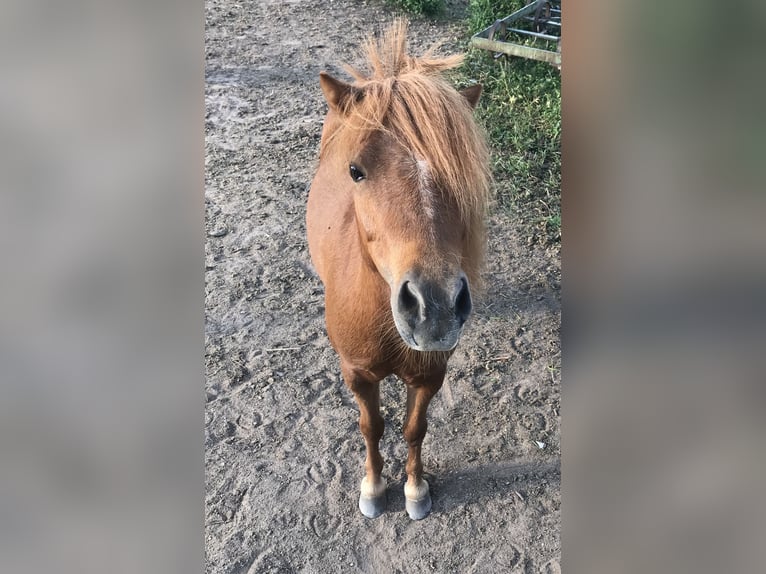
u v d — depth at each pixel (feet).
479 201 6.16
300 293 13.70
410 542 9.09
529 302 13.30
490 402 11.15
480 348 12.26
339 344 7.69
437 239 5.57
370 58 6.94
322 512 9.51
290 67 24.29
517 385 11.46
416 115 5.65
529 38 23.63
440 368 7.68
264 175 17.78
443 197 5.67
